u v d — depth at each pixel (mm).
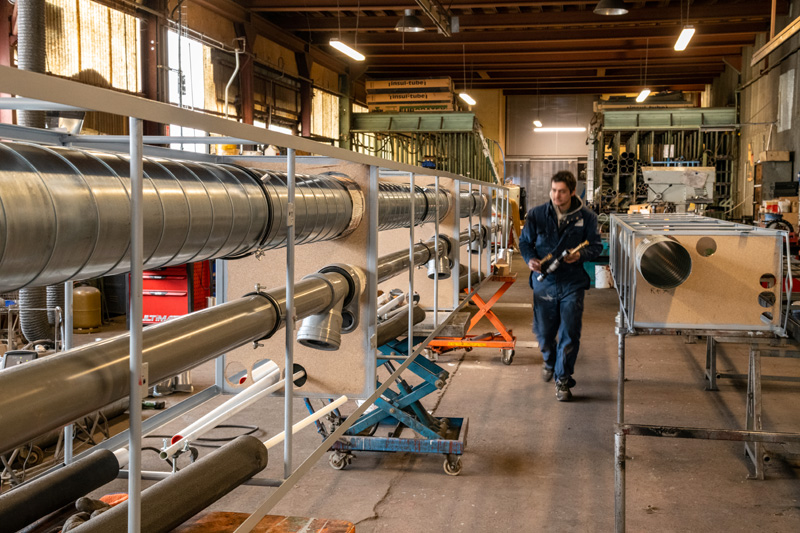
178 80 9086
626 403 4801
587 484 3420
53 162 1096
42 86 856
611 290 10695
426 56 16812
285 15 13492
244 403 1996
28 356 3143
